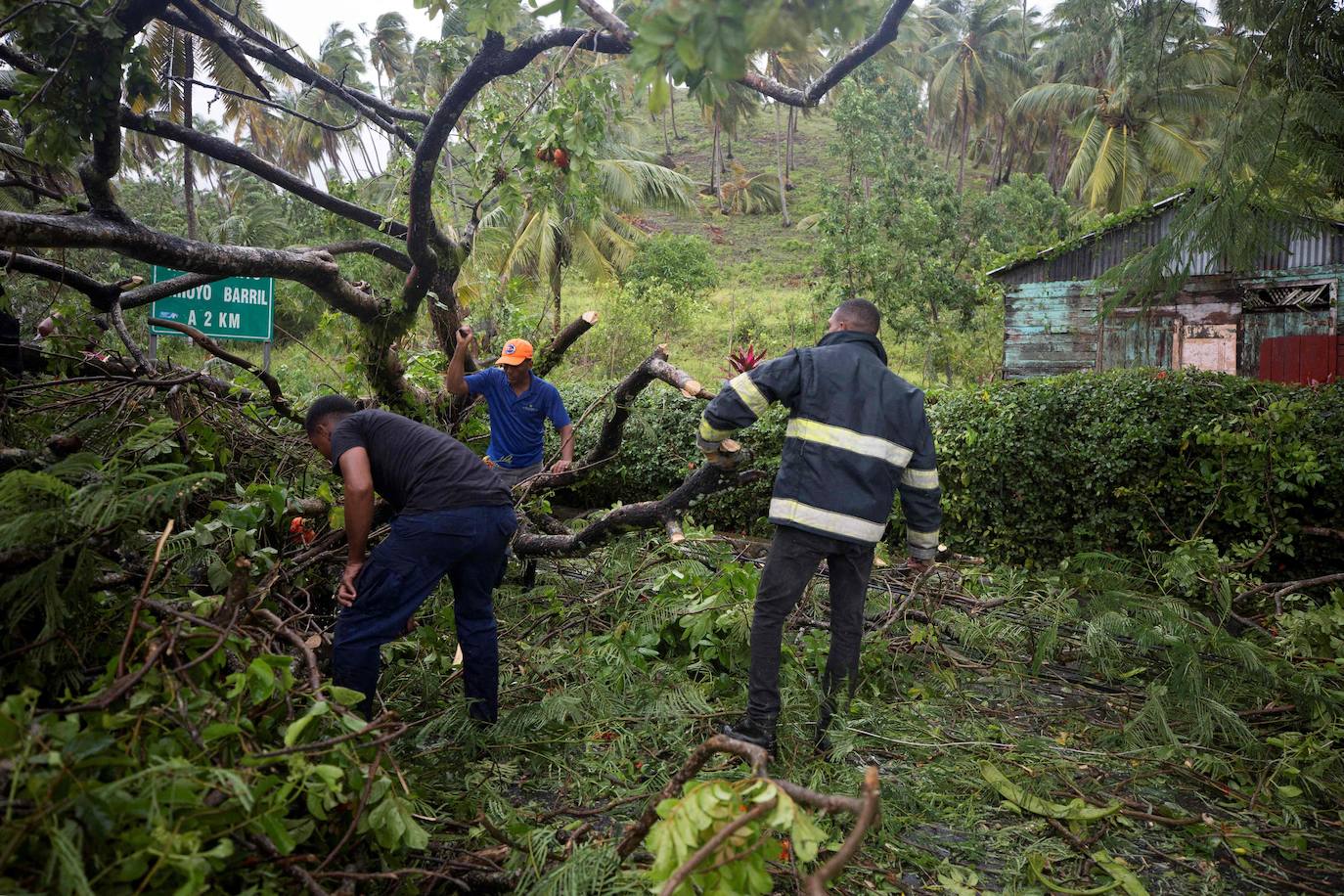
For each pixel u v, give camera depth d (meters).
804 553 3.12
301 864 1.94
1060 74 39.12
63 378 3.75
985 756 3.34
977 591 5.26
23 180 3.96
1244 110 5.87
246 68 4.30
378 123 4.82
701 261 30.89
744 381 3.20
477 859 2.30
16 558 2.13
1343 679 3.99
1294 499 6.19
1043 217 25.92
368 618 2.94
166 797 1.64
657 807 1.87
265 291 8.16
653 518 4.32
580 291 30.06
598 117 4.12
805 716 3.43
